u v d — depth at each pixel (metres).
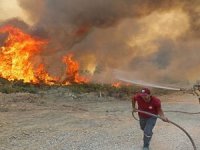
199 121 12.36
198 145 8.63
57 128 10.58
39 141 8.81
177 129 10.76
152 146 8.45
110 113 14.12
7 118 12.17
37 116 12.77
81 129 10.50
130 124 11.60
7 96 16.91
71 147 8.27
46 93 19.12
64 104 16.38
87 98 18.62
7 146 8.24
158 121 12.37
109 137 9.48
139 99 7.88
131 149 8.20
